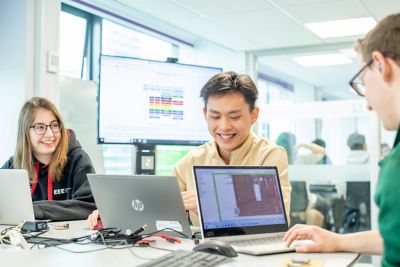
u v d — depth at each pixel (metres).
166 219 1.57
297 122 4.44
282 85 7.52
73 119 3.44
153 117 3.01
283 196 1.67
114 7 4.19
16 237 1.52
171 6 4.00
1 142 3.07
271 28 4.59
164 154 3.98
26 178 1.84
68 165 2.49
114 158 4.25
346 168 3.99
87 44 4.38
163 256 1.19
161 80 3.03
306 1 3.78
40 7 3.03
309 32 4.72
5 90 3.06
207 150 2.14
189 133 3.12
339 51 5.52
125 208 1.63
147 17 4.49
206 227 1.39
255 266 1.15
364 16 4.18
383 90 0.95
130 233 1.56
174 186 1.51
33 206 1.99
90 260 1.26
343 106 4.12
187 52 5.48
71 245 1.49
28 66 3.00
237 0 3.79
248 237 1.46
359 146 4.04
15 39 3.03
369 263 3.24
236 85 1.89
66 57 4.15
